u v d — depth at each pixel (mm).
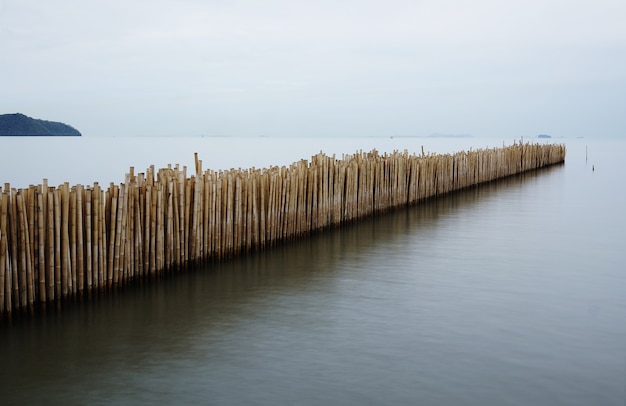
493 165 28891
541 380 5879
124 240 9000
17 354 6473
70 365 6195
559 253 11836
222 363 6250
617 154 65562
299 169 13008
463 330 7293
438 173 21797
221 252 10867
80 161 41750
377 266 10664
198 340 6910
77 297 8414
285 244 12570
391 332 7207
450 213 17625
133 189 9086
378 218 16578
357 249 12148
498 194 23109
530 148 36125
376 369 6113
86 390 5621
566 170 37250
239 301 8461
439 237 13594
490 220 16234
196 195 10117
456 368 6152
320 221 13953
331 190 14445
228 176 10883
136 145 85750
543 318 7766
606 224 15586
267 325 7441
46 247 8023
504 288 9219
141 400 5422
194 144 96938
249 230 11477
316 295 8781
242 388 5668
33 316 7719
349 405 5348
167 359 6352
